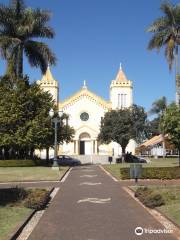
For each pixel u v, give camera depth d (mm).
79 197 19609
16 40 45688
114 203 17578
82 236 11469
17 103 50719
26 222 13219
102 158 79188
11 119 49812
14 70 46875
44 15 46938
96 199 18859
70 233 11836
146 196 16984
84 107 90250
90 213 15078
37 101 52312
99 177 32844
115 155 87500
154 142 99188
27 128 50938
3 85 51656
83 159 78562
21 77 50719
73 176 34250
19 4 46625
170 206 15469
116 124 68562
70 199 18891
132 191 21844
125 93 93438
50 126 52312
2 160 49250
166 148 83625
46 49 46562
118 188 23609
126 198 19156
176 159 72562
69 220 13766
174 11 52875
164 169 29625
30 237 11398
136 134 68938
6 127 50719
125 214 14836
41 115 51656
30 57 46969
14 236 11180
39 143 51438
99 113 90312
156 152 95875
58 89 93188
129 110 70000
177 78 42219
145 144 103000
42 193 17781
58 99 92875
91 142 89375
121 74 94562
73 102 90375
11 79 49312
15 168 43906
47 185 26094
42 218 14156
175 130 36531
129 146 87938
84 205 17062
